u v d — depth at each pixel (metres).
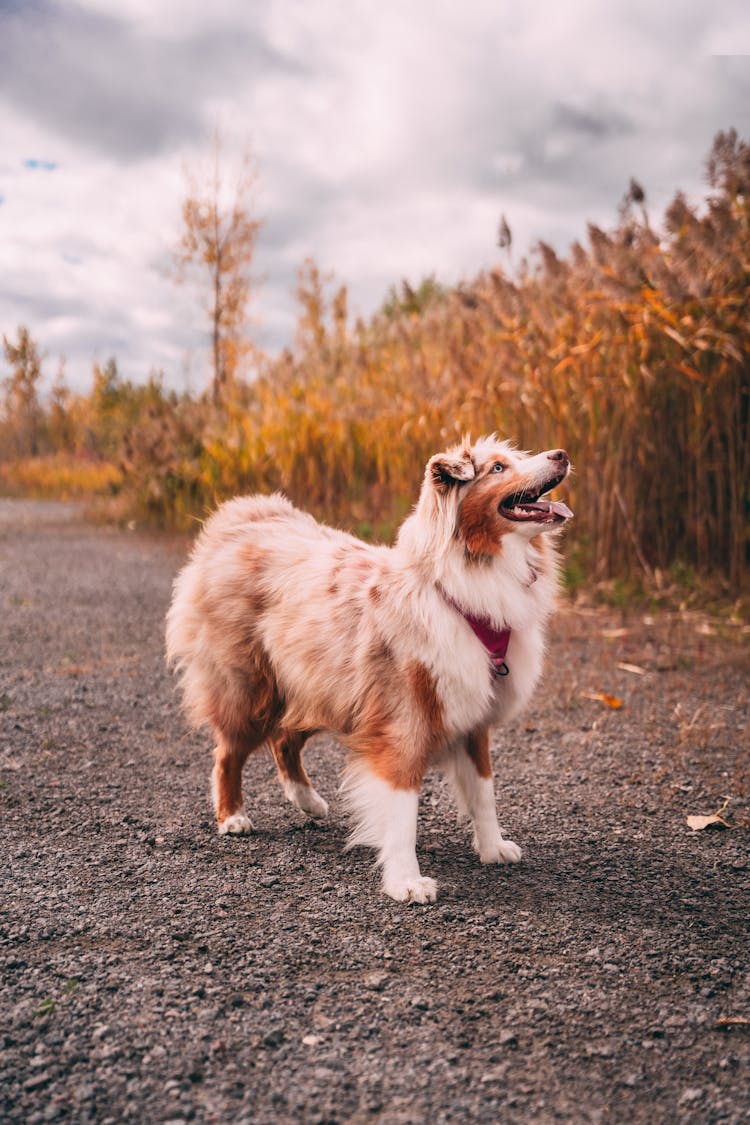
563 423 9.59
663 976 2.92
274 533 4.43
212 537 4.53
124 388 35.31
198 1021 2.62
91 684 6.68
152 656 7.54
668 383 9.02
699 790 4.61
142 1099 2.29
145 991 2.78
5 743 5.33
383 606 3.69
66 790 4.61
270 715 4.19
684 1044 2.56
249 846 3.99
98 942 3.09
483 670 3.59
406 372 12.62
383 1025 2.62
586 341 9.48
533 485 3.52
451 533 3.57
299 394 14.06
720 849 3.94
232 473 14.66
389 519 11.77
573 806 4.43
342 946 3.09
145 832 4.11
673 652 7.29
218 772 4.26
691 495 8.97
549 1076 2.41
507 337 9.95
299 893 3.51
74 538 15.70
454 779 3.91
